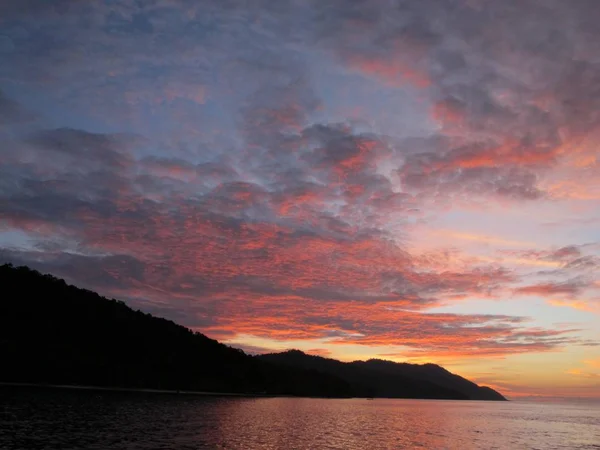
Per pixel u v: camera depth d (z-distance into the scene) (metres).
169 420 70.50
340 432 71.19
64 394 111.81
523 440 76.38
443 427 94.69
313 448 51.28
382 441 62.78
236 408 114.88
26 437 44.44
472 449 59.66
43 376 139.88
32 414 63.44
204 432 58.31
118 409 83.00
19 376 133.88
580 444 74.56
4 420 54.84
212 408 107.38
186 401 128.50
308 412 119.38
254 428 67.75
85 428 53.66
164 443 46.97
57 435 46.91
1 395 92.88
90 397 109.69
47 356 148.50
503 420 134.25
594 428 115.44
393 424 95.38
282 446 51.16
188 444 47.47
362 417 113.38
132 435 50.91
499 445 66.75
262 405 141.50
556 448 67.31
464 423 111.06
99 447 41.91
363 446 56.25
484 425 108.12
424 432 80.50
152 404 103.44
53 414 65.62
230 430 62.84
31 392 109.31
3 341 142.25
